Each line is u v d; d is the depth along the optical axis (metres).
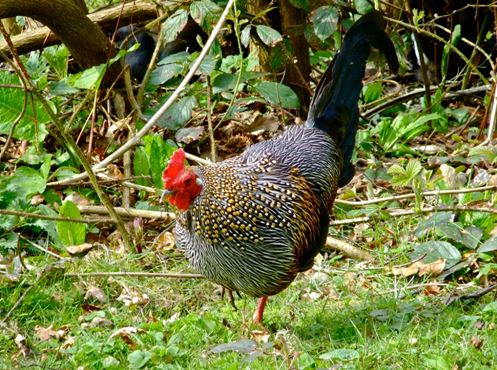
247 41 12.38
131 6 13.60
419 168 10.89
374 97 14.71
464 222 11.12
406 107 15.09
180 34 14.30
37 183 11.62
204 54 11.24
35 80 12.57
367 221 11.32
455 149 13.49
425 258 10.37
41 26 14.07
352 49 10.28
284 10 13.55
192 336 8.90
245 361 7.98
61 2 11.67
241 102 13.16
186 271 10.63
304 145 9.48
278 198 8.68
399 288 9.98
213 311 9.63
